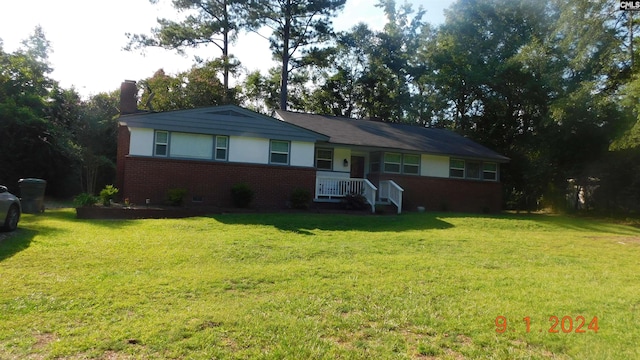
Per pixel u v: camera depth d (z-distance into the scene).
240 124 16.48
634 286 6.46
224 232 10.62
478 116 32.31
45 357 3.44
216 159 16.20
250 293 5.48
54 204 19.77
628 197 21.98
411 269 7.14
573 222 17.53
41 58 34.22
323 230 11.95
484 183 22.27
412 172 20.86
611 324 4.61
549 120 23.05
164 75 31.64
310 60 35.44
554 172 24.53
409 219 15.29
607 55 20.69
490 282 6.39
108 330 4.01
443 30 33.72
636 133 17.28
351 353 3.69
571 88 23.33
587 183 23.89
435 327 4.37
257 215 14.09
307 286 5.82
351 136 20.12
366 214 16.89
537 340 4.11
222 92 31.66
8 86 27.03
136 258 7.27
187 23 32.12
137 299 4.99
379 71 41.69
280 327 4.21
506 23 31.12
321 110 44.09
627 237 13.31
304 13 33.34
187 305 4.85
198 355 3.55
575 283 6.55
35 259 6.89
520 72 27.48
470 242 10.72
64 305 4.70
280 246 8.91
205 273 6.38
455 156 21.17
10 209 9.60
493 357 3.71
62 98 25.88
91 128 23.02
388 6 42.16
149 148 15.36
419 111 39.56
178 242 8.90
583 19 20.27
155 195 15.26
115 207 13.68
